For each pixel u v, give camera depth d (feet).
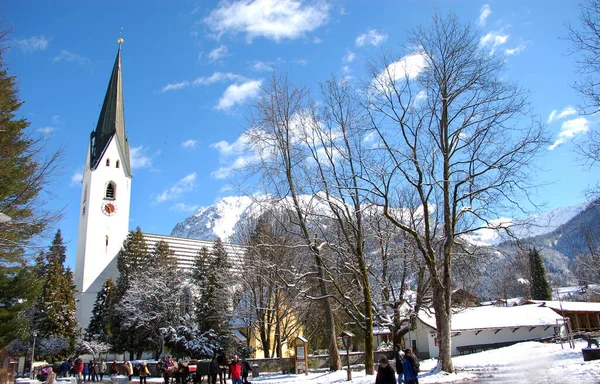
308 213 82.23
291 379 85.92
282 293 132.16
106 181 299.58
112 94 316.81
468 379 60.29
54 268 213.05
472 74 73.00
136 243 228.63
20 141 90.17
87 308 270.05
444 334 70.90
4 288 91.61
